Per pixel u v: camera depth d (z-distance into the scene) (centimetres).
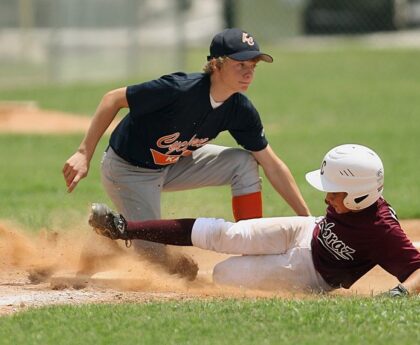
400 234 1945
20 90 7544
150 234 2080
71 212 3061
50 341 1560
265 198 3344
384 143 4912
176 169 2316
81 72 8288
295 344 1523
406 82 7812
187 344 1530
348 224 1962
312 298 1858
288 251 2062
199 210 3128
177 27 8206
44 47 8275
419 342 1537
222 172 2312
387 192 3506
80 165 2130
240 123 2214
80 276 2130
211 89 2111
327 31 10638
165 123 2134
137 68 8275
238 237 2055
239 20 10419
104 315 1688
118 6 8181
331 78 8138
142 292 2023
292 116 6141
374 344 1525
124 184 2264
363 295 1977
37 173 4075
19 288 2086
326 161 1964
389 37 10419
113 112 2133
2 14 8231
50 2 8212
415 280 1903
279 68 8869
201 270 2364
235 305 1744
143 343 1538
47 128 5600
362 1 10600
